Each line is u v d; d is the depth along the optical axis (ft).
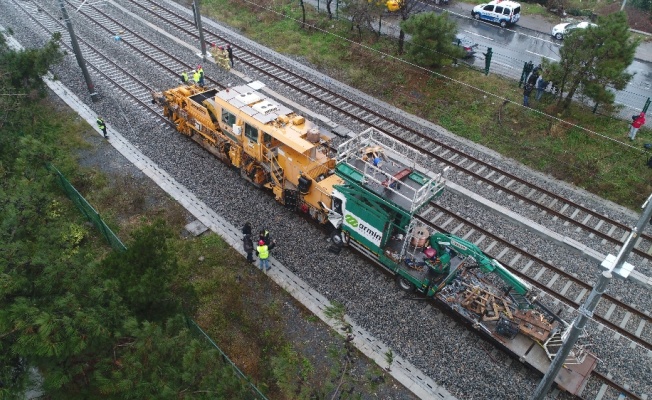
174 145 69.56
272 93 82.74
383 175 47.57
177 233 55.47
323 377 41.60
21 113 63.57
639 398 41.06
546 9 118.73
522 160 69.77
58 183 59.31
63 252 42.29
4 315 30.83
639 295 50.72
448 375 42.65
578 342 45.32
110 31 99.45
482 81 83.20
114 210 57.98
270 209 59.62
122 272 35.73
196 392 31.37
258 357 43.29
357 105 80.59
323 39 99.91
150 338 32.40
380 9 95.25
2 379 31.17
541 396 36.50
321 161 54.60
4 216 42.70
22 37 94.84
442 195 63.52
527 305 44.62
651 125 73.31
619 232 58.39
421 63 84.89
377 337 45.52
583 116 75.00
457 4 120.67
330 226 56.44
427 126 76.38
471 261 51.19
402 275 48.08
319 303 48.47
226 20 108.68
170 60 90.68
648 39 103.09
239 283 50.26
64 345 30.48
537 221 59.57
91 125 72.38
